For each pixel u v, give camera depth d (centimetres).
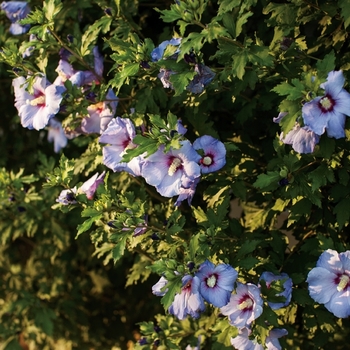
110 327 229
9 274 225
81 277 230
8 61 160
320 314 161
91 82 168
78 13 185
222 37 151
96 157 171
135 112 163
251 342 154
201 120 164
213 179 162
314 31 175
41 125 160
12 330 213
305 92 139
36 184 210
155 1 187
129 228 150
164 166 147
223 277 144
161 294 149
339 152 153
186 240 166
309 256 165
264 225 169
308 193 152
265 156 173
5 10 181
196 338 173
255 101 168
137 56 152
